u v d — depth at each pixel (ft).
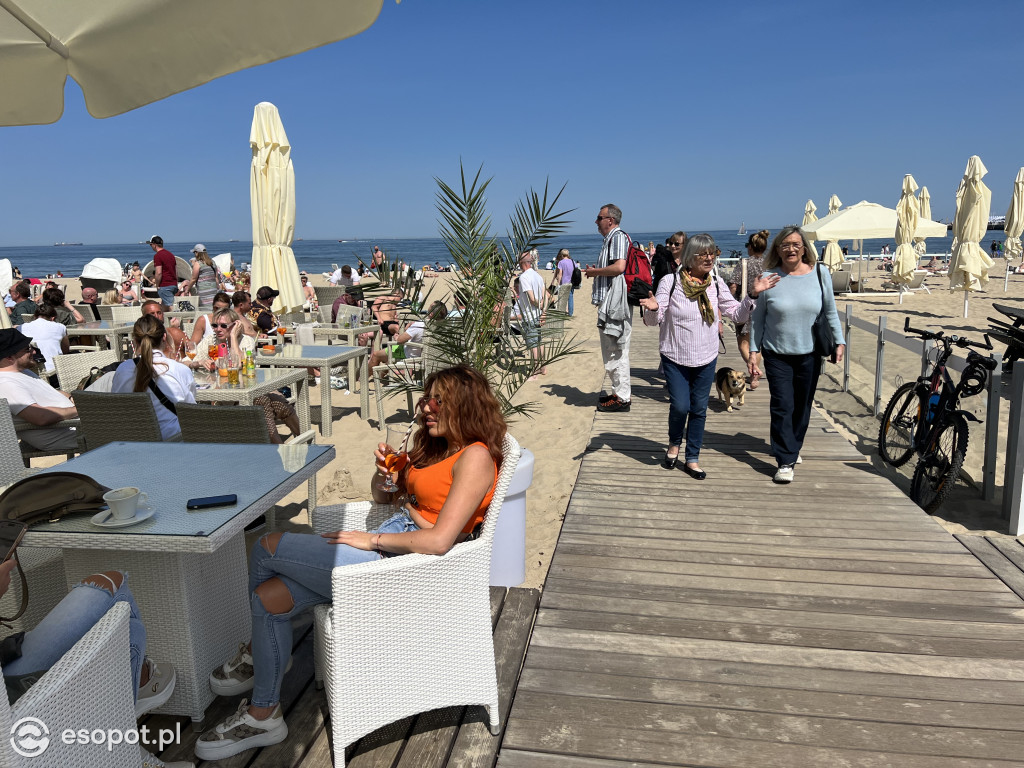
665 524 13.70
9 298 45.62
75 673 4.81
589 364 35.14
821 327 15.10
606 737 7.54
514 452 7.44
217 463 8.88
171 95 6.71
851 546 12.59
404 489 8.51
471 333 11.86
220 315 21.85
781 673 8.71
